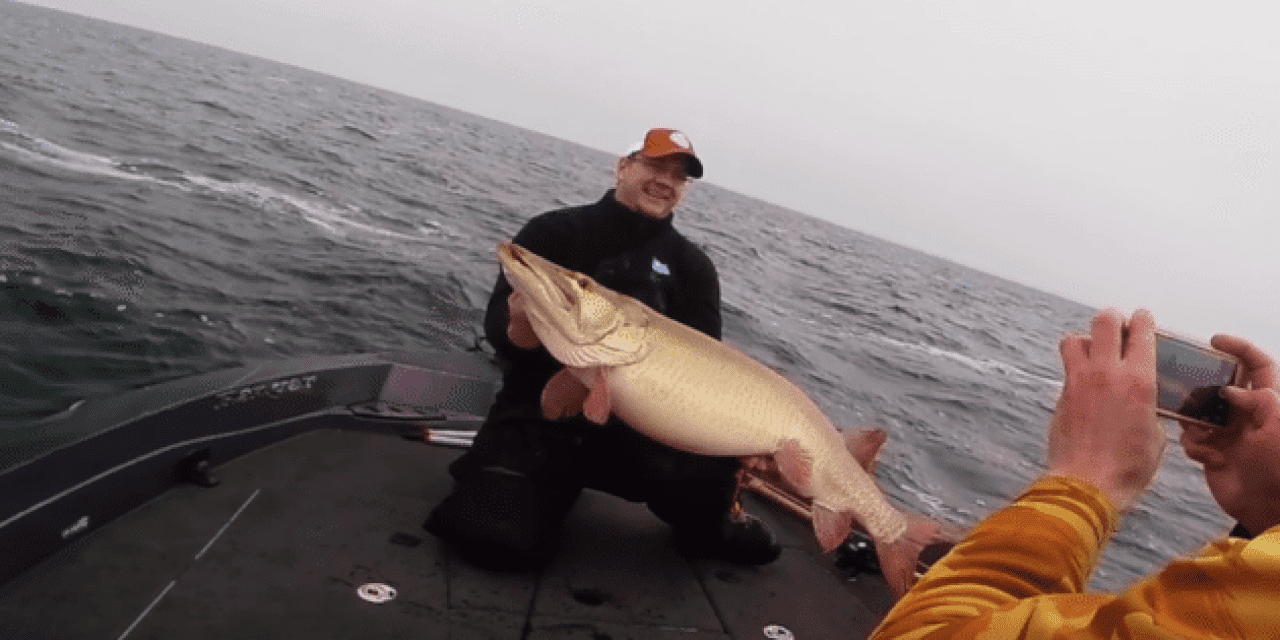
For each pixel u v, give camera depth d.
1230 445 0.64
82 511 2.40
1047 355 36.09
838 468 2.03
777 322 21.34
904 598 0.60
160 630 2.06
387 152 39.94
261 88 66.19
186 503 2.73
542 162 68.44
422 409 3.99
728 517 3.00
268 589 2.34
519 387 2.89
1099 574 8.34
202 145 25.56
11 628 1.96
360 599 2.37
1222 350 0.68
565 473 2.77
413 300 12.19
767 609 2.80
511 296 2.28
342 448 3.43
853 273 49.34
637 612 2.61
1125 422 0.58
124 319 8.08
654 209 2.95
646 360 1.89
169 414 2.82
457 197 29.48
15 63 35.56
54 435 2.51
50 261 9.25
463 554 2.72
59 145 19.11
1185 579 0.40
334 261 13.55
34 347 6.88
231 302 9.74
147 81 45.12
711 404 1.93
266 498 2.88
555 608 2.54
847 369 17.89
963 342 30.72
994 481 11.48
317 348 9.02
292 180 23.08
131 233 11.80
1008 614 0.47
